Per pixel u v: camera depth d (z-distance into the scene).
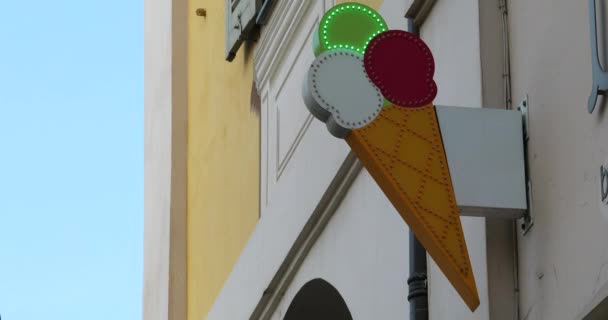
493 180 7.90
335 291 11.63
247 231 13.84
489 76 8.38
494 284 7.94
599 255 7.02
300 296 12.04
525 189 7.90
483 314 7.98
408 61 7.86
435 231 7.66
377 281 10.10
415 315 9.05
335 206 11.20
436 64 9.25
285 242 12.11
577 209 7.31
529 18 8.17
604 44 7.14
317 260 11.55
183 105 17.41
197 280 16.05
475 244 8.17
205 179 16.05
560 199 7.52
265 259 12.70
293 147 12.41
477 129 7.98
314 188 11.42
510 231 8.05
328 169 11.12
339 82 7.78
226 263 14.64
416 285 9.12
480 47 8.46
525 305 7.79
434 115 7.94
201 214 16.11
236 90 14.81
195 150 16.73
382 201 10.16
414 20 9.71
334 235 11.20
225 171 15.05
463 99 8.65
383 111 7.82
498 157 7.95
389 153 7.75
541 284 7.61
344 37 7.91
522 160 7.96
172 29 17.86
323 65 7.79
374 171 7.77
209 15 16.52
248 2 14.05
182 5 17.98
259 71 13.84
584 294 7.12
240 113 14.58
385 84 7.80
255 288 12.94
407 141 7.81
